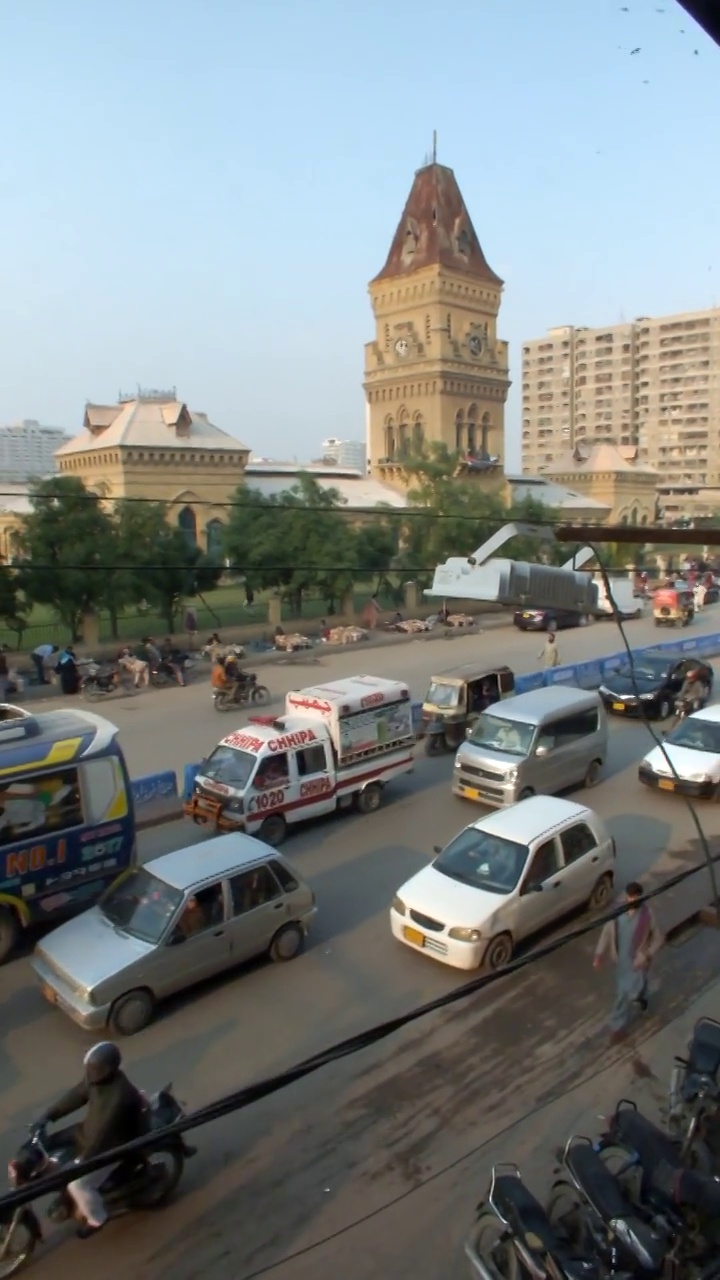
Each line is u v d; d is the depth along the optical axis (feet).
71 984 31.45
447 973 36.11
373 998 34.24
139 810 53.31
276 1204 23.97
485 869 38.24
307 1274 21.74
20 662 99.76
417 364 219.82
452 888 37.47
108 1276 21.76
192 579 111.86
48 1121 23.12
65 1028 32.37
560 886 38.81
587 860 40.27
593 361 529.45
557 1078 29.37
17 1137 26.58
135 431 170.60
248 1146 26.16
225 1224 23.32
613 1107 27.81
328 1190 24.44
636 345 511.40
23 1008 33.83
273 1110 27.71
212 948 33.96
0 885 37.14
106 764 40.40
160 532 110.01
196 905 33.71
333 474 211.00
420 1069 29.84
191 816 50.67
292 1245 22.59
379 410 232.53
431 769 65.26
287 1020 32.73
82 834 39.50
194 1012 33.30
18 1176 22.18
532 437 565.53
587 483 258.57
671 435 503.20
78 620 106.63
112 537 104.06
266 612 129.59
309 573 125.59
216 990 34.83
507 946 36.52
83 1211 21.70
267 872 36.27
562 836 39.68
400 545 152.25
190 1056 30.50
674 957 37.60
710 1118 24.07
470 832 40.06
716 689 93.97
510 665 106.32
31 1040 31.65
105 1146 22.03
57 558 101.76
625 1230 19.54
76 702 86.94
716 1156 23.48
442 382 216.95
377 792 56.13
